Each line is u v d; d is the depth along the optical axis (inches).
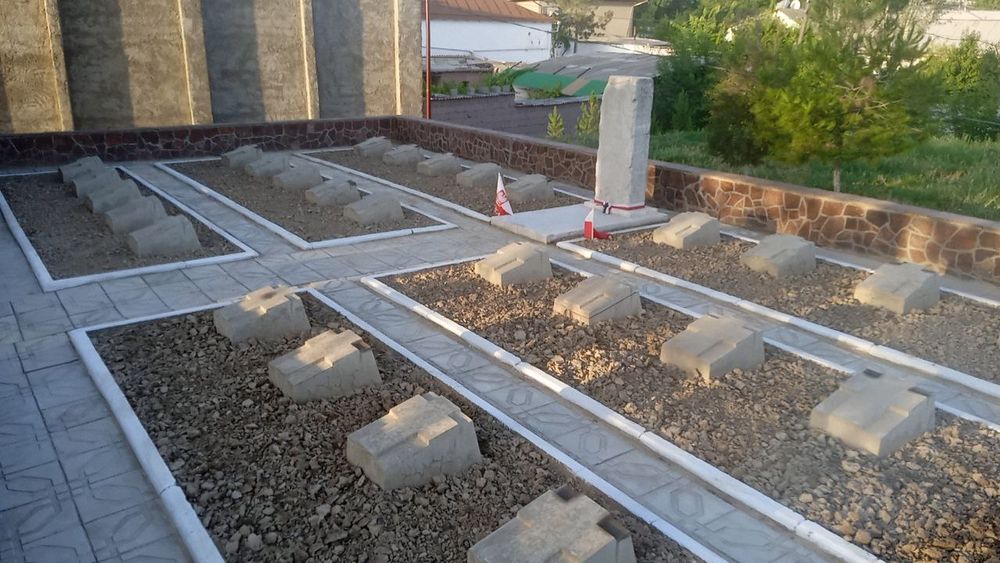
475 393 230.1
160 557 158.6
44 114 614.5
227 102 707.4
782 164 526.6
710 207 435.2
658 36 973.2
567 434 208.7
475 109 994.7
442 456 183.5
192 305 295.3
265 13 704.4
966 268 329.1
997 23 1016.9
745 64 474.6
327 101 767.1
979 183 474.3
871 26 412.8
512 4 1731.1
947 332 271.7
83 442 199.8
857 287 303.3
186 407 214.4
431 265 347.6
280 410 212.7
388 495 175.3
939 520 169.6
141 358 244.4
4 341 259.6
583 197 480.7
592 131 827.4
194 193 488.1
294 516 168.6
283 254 365.4
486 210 451.8
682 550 159.6
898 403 203.0
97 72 633.0
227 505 172.2
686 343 243.6
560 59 1272.1
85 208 431.2
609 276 337.7
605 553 144.8
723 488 182.5
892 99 396.5
